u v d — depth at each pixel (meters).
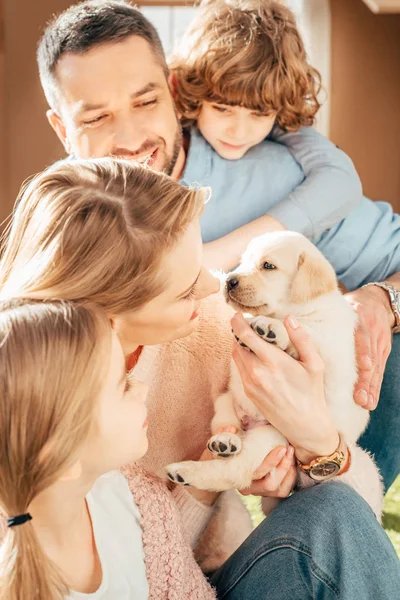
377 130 6.95
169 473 2.08
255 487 2.12
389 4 6.11
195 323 1.93
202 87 3.03
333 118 6.84
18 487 1.32
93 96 2.59
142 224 1.65
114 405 1.44
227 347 2.32
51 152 6.83
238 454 2.11
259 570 1.81
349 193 3.04
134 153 2.67
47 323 1.33
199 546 2.19
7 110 6.74
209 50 3.02
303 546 1.76
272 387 2.02
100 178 1.72
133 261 1.59
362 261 3.16
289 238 2.45
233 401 2.32
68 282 1.54
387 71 6.81
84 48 2.58
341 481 2.14
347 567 1.75
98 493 1.65
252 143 3.10
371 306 2.76
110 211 1.59
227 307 2.40
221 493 2.26
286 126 3.25
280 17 3.23
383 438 2.88
